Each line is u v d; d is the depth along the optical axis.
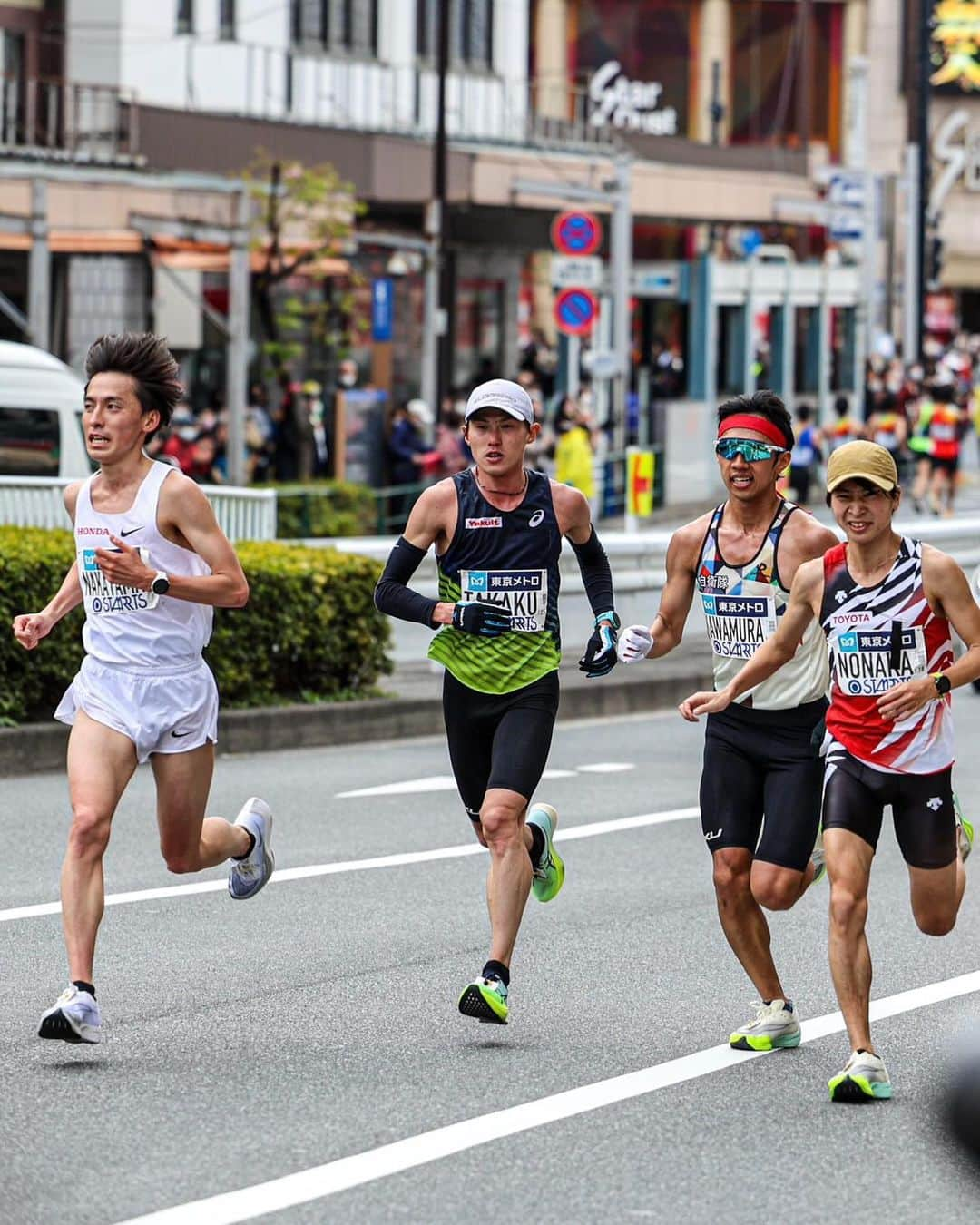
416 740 41.59
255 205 85.19
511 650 20.22
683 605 20.17
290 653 40.59
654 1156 16.11
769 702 19.25
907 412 115.00
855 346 129.62
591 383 102.50
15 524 43.47
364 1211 14.73
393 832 30.44
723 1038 19.72
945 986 21.83
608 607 20.98
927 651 18.22
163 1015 20.14
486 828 19.75
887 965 22.78
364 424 78.75
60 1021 18.00
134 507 19.16
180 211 73.38
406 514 76.50
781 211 133.62
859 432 97.06
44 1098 17.28
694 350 115.44
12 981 21.36
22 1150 15.91
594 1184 15.44
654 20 182.38
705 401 114.69
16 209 69.75
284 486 70.62
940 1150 15.91
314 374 96.50
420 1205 14.90
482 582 20.20
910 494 101.00
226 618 39.38
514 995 21.31
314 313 92.81
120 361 19.08
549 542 20.27
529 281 121.50
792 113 189.25
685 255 148.75
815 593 18.50
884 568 18.23
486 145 104.25
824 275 125.25
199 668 19.44
